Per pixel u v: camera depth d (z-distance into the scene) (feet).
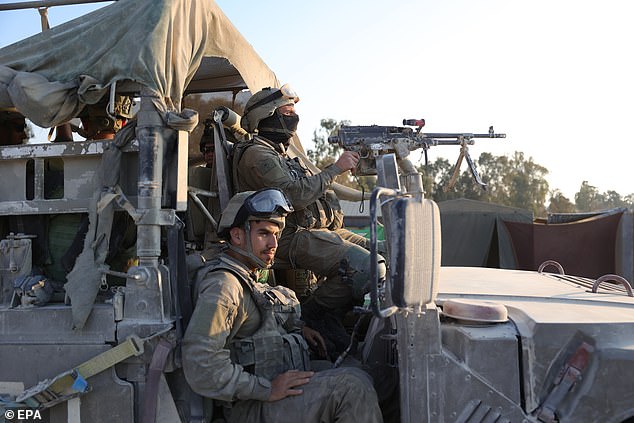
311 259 9.67
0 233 7.88
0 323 6.83
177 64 7.16
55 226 7.71
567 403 5.98
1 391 6.79
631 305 7.39
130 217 7.52
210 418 6.88
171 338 6.52
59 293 7.39
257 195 7.22
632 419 6.12
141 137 6.70
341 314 9.96
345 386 6.52
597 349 6.01
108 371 6.56
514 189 194.18
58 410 6.62
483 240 48.26
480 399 6.09
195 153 13.10
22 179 7.48
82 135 11.57
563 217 50.16
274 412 6.64
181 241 6.89
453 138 9.94
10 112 8.70
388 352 7.55
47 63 7.27
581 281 10.02
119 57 6.85
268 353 7.05
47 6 8.57
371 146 9.54
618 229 42.29
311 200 9.41
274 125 10.35
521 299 7.66
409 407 6.14
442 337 6.38
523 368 6.09
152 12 6.90
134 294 6.63
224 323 6.55
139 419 6.56
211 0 8.32
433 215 5.82
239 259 7.38
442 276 10.05
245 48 10.13
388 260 5.95
